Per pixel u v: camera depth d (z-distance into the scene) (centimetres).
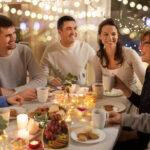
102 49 212
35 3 308
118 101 172
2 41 182
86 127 121
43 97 164
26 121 122
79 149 104
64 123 107
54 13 311
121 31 299
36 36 324
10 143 105
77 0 299
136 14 291
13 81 204
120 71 209
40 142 107
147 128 125
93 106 157
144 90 150
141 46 151
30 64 210
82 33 306
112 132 121
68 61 248
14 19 330
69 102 165
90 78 315
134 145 143
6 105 153
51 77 219
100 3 295
